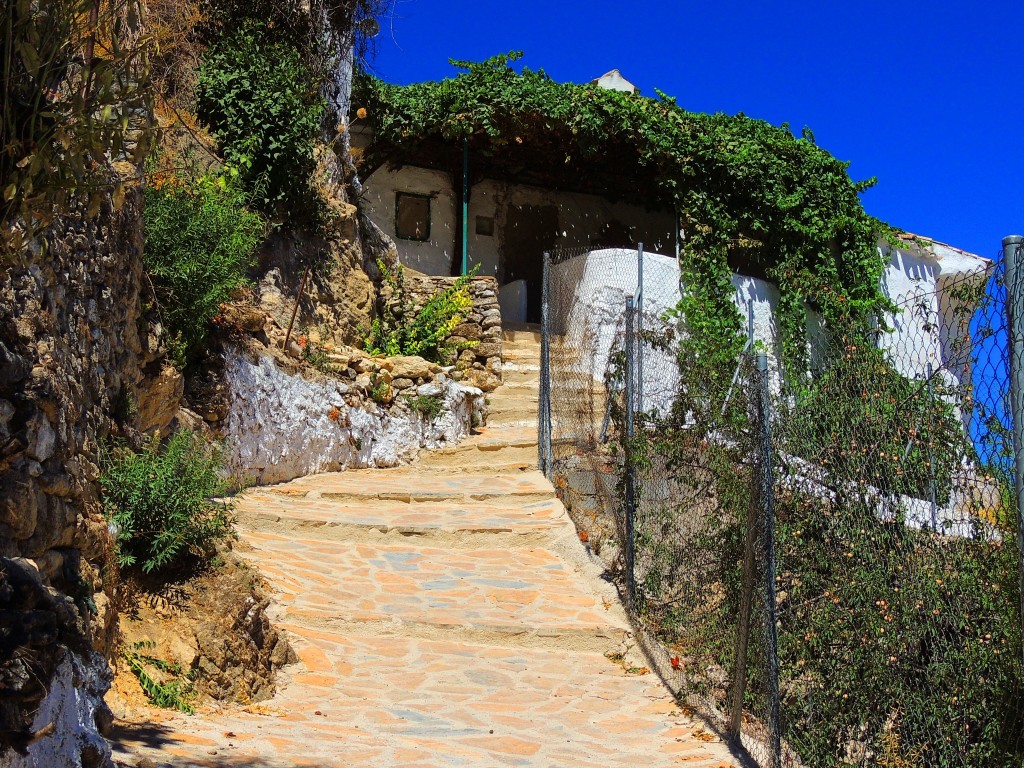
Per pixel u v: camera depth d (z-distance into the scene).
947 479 5.06
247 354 10.29
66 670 3.85
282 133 13.00
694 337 7.90
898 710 5.36
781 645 5.92
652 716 6.42
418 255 17.44
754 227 16.36
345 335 13.72
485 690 6.69
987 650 4.81
